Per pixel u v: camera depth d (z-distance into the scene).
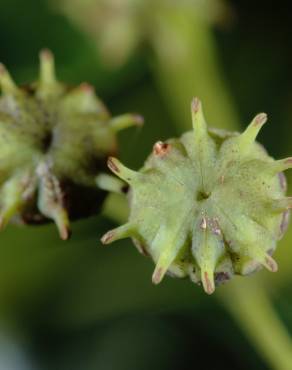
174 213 0.08
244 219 0.08
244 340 0.10
